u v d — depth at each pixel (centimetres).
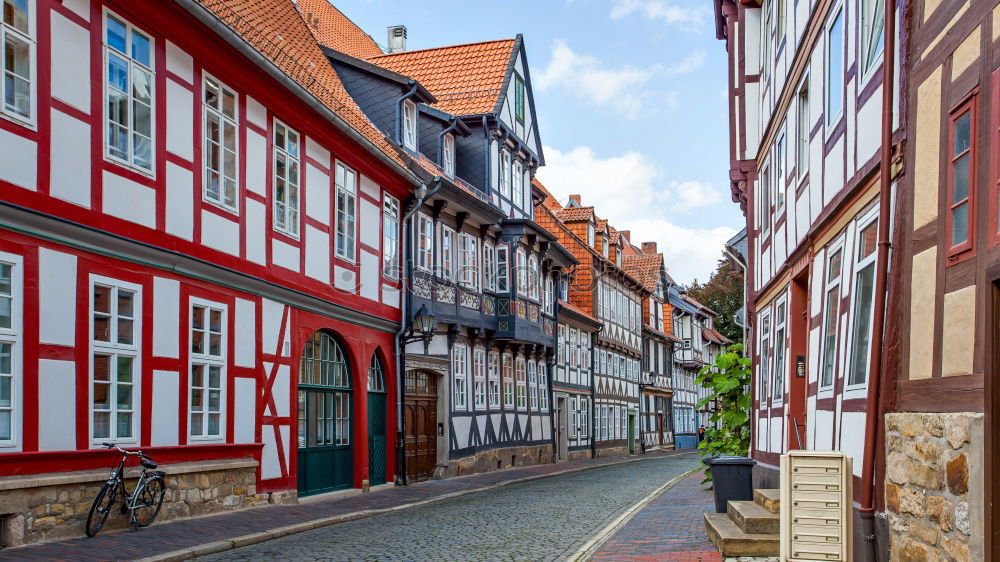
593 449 4116
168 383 1246
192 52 1320
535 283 3089
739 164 1766
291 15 2148
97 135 1109
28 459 988
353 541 1168
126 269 1166
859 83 905
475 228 2606
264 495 1502
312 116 1675
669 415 6000
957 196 639
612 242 4766
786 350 1345
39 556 917
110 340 1133
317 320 1719
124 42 1173
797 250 1231
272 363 1541
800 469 736
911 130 727
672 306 6069
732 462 1198
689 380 6644
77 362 1069
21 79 991
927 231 690
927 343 682
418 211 2233
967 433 596
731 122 1788
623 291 4884
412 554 1046
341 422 1859
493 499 1859
